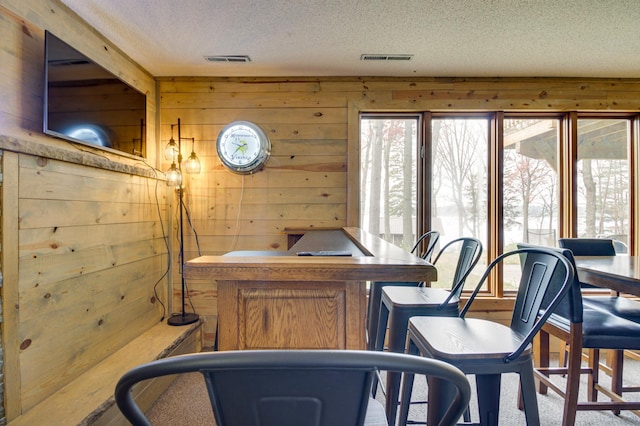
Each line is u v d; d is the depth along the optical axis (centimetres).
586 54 244
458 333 120
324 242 184
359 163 289
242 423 51
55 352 169
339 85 288
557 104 283
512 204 296
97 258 202
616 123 297
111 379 181
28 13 163
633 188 295
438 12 194
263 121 288
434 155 297
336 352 48
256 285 102
